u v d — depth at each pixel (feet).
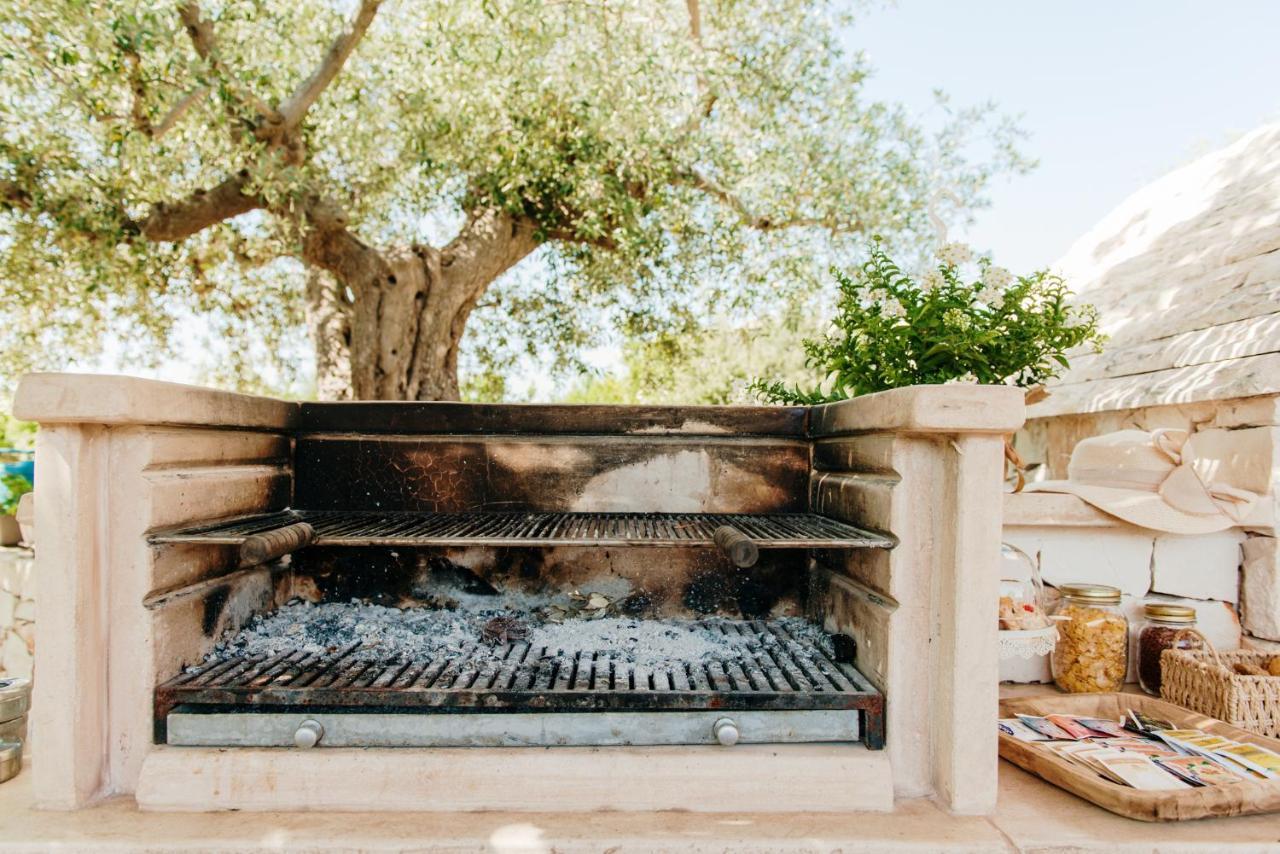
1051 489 8.85
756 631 7.35
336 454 7.85
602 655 6.49
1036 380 8.32
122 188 15.03
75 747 5.17
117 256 16.38
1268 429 8.36
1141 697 7.10
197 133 15.15
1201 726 6.53
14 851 4.72
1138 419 10.75
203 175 17.51
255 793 5.28
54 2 11.49
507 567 7.89
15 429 19.69
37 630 5.15
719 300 23.12
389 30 17.71
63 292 18.12
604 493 7.90
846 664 6.33
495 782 5.32
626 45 17.34
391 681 5.66
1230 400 8.99
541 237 20.52
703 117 20.45
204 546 6.18
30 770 5.98
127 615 5.39
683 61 17.71
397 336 18.95
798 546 5.51
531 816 5.24
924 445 5.59
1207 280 11.02
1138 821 5.22
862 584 6.32
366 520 7.28
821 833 5.02
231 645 6.41
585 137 17.98
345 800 5.30
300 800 5.29
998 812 5.35
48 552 5.12
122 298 19.48
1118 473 8.70
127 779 5.43
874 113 20.16
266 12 15.20
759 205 19.90
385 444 7.85
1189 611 7.90
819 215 20.43
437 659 6.25
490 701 5.44
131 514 5.37
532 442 7.88
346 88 16.98
